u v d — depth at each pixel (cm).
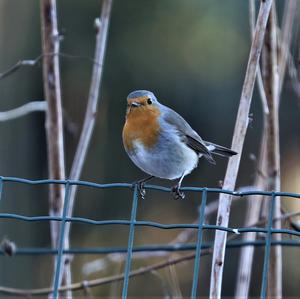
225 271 1502
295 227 775
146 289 1451
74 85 1403
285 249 1430
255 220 789
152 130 724
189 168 759
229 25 1374
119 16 1382
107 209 1498
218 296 638
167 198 1503
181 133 741
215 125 1397
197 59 1380
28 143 1443
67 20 1390
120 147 1452
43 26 785
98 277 1412
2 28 1358
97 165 1460
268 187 764
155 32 1383
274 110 755
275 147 761
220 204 646
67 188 596
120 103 1401
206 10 1376
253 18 729
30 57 1400
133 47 1380
